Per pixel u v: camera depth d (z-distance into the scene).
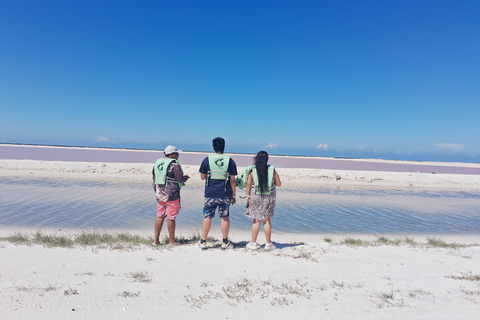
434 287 3.52
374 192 15.21
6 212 8.02
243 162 32.00
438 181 19.66
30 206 8.83
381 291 3.34
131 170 17.48
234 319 2.58
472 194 16.45
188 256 4.46
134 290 3.10
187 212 9.03
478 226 8.77
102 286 3.17
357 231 7.73
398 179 19.39
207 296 3.04
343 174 19.41
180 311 2.68
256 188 5.01
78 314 2.52
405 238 6.88
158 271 3.74
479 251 5.51
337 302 2.99
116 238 5.56
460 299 3.16
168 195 5.08
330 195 13.49
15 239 5.07
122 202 9.98
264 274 3.79
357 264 4.38
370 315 2.72
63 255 4.24
